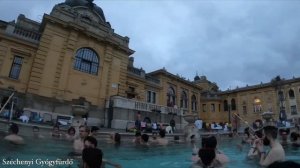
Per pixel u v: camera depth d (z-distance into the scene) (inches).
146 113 1064.2
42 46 981.8
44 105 891.4
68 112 949.8
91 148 164.4
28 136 470.9
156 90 1560.0
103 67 1159.0
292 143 455.8
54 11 1045.8
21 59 977.5
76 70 1059.9
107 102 1043.9
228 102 2317.9
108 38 1179.9
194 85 1884.8
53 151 320.2
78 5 1208.8
